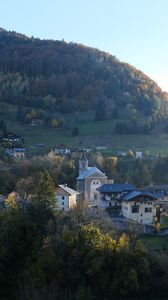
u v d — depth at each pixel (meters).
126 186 148.75
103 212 125.38
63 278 90.62
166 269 94.38
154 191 156.38
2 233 65.00
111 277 91.06
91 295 87.69
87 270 91.44
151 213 129.00
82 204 128.38
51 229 99.75
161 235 115.31
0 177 160.88
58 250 94.69
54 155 194.50
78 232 98.06
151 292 92.31
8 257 63.81
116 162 193.12
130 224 117.94
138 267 91.31
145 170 184.50
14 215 74.81
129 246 96.12
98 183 158.25
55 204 120.44
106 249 92.88
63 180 170.75
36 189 118.56
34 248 69.00
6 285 63.72
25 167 172.25
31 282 82.50
